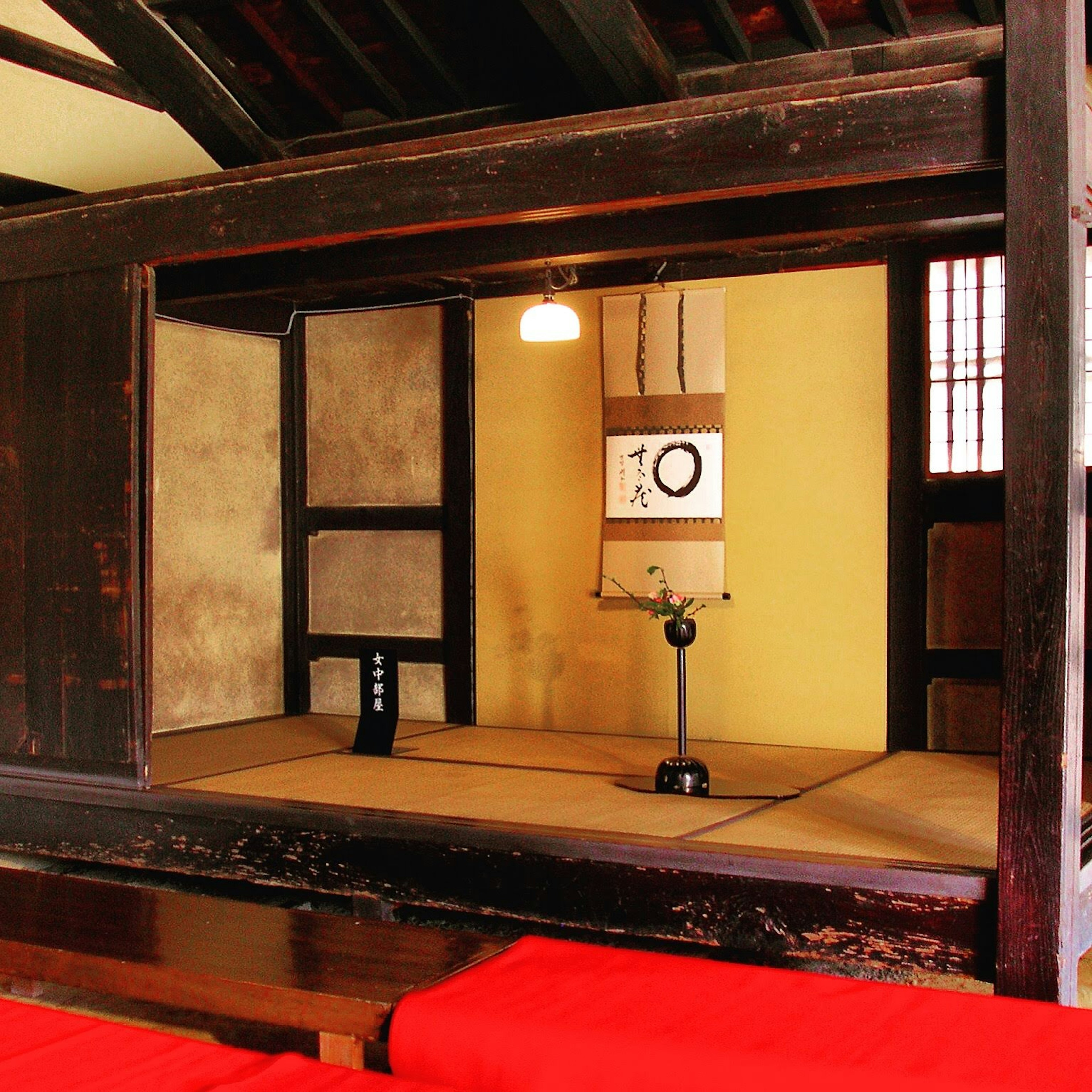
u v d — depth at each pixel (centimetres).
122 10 540
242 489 681
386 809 425
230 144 604
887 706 559
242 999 295
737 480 590
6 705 491
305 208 414
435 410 662
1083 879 330
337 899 491
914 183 448
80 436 468
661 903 369
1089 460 522
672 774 453
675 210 482
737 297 589
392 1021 271
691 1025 257
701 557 595
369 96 587
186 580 647
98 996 397
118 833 464
